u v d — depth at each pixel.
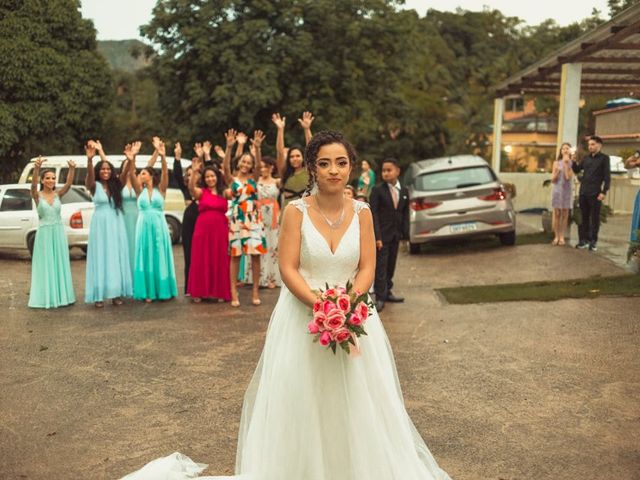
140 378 5.61
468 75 53.84
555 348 6.16
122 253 8.76
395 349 6.33
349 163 3.29
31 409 4.93
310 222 3.27
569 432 4.31
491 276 10.03
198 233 8.71
